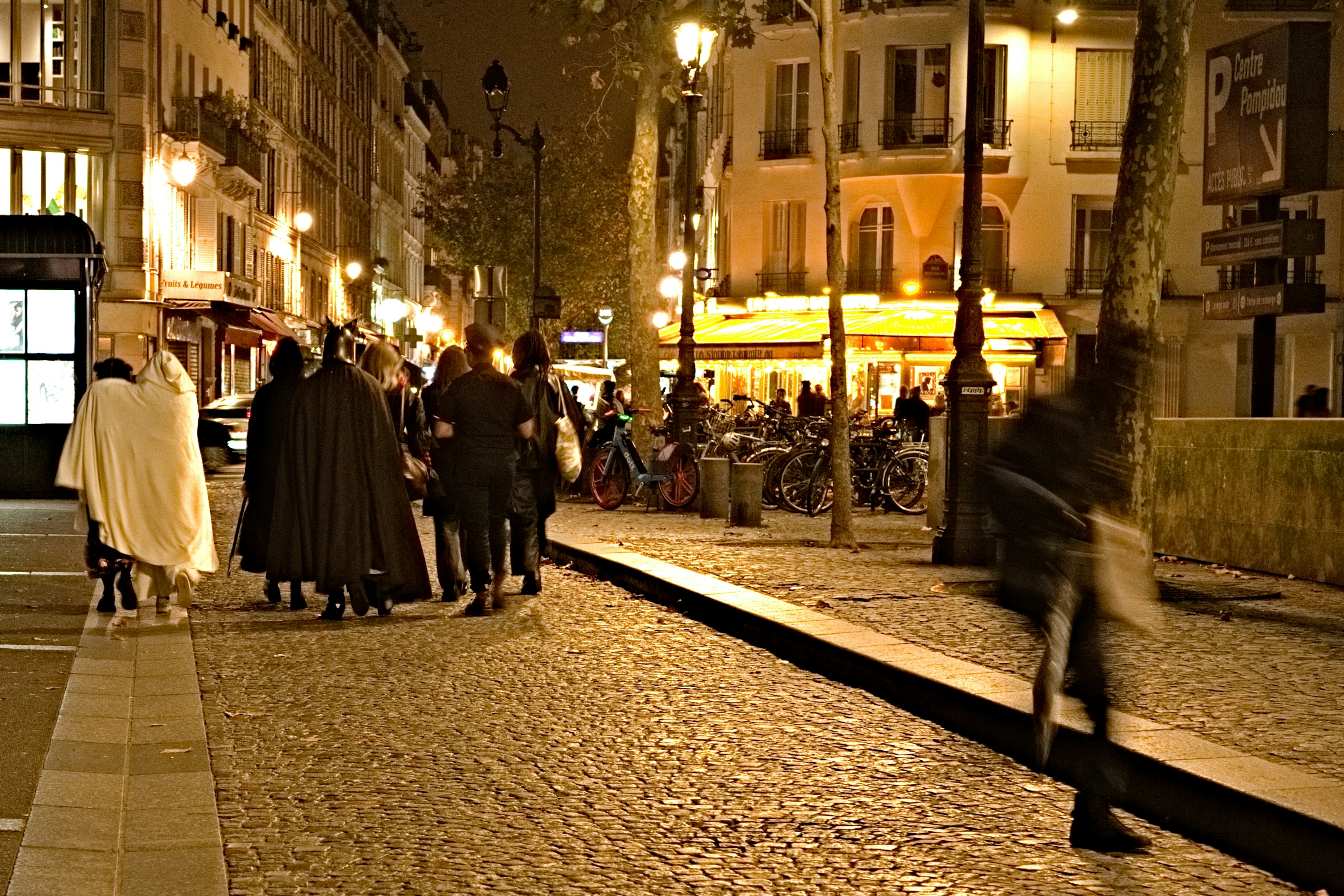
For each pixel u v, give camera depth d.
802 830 6.31
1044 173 42.66
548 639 11.27
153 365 11.64
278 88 61.59
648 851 5.96
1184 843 6.24
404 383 14.06
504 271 27.20
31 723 7.61
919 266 42.81
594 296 67.88
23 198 42.50
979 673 8.77
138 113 42.94
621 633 11.68
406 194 105.50
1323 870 5.59
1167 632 10.64
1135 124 12.30
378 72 89.50
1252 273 42.41
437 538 13.34
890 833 6.29
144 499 11.51
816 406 33.50
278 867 5.61
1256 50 19.59
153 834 5.89
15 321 22.81
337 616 11.95
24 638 10.27
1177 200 43.12
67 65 42.41
